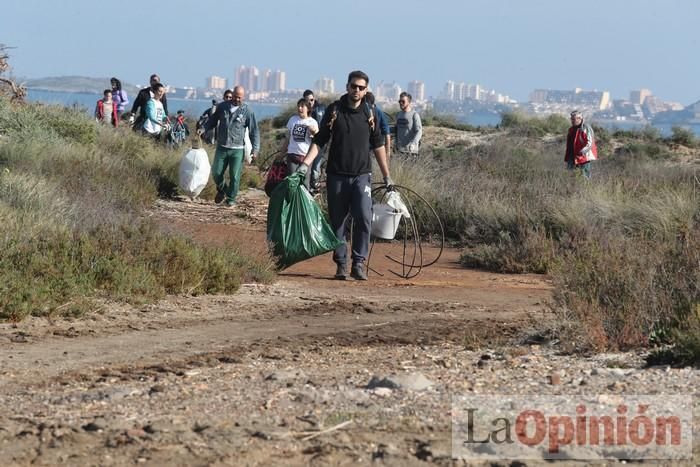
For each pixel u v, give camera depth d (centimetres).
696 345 1792
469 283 3225
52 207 3294
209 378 1706
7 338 2105
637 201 4156
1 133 5150
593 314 2061
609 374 1689
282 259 3161
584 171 5350
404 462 1203
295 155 4188
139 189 4681
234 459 1205
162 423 1349
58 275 2470
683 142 9856
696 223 3672
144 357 1950
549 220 4112
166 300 2608
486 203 4397
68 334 2166
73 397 1561
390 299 2831
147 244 2803
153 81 6269
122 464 1191
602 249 2830
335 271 3350
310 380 1656
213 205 4866
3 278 2361
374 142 3169
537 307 2736
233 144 4881
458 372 1730
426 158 5466
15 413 1454
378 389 1533
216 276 2784
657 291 2173
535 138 9488
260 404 1466
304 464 1195
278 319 2444
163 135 6309
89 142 5500
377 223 3291
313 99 4928
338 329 2322
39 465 1191
